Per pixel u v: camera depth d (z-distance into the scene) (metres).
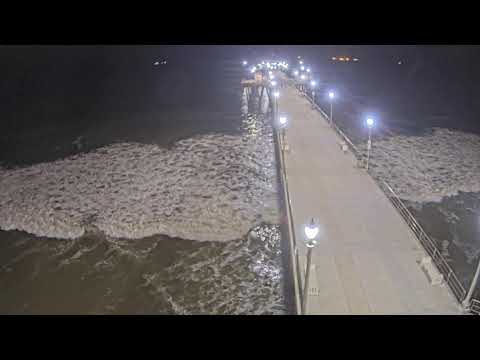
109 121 44.47
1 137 37.25
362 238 14.90
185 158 29.59
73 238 19.41
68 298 15.41
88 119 45.78
